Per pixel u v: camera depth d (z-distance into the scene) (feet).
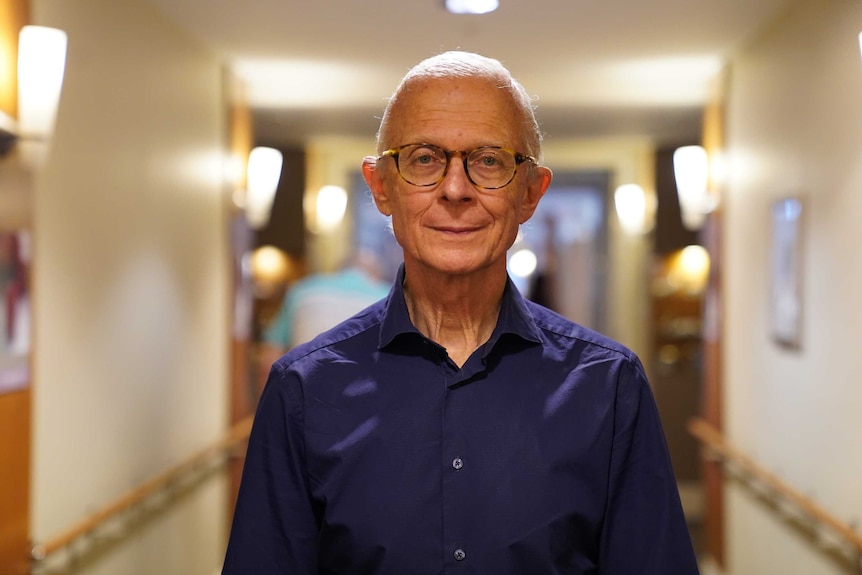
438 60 3.97
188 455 13.35
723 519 15.03
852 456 9.43
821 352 10.40
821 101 10.39
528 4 11.82
